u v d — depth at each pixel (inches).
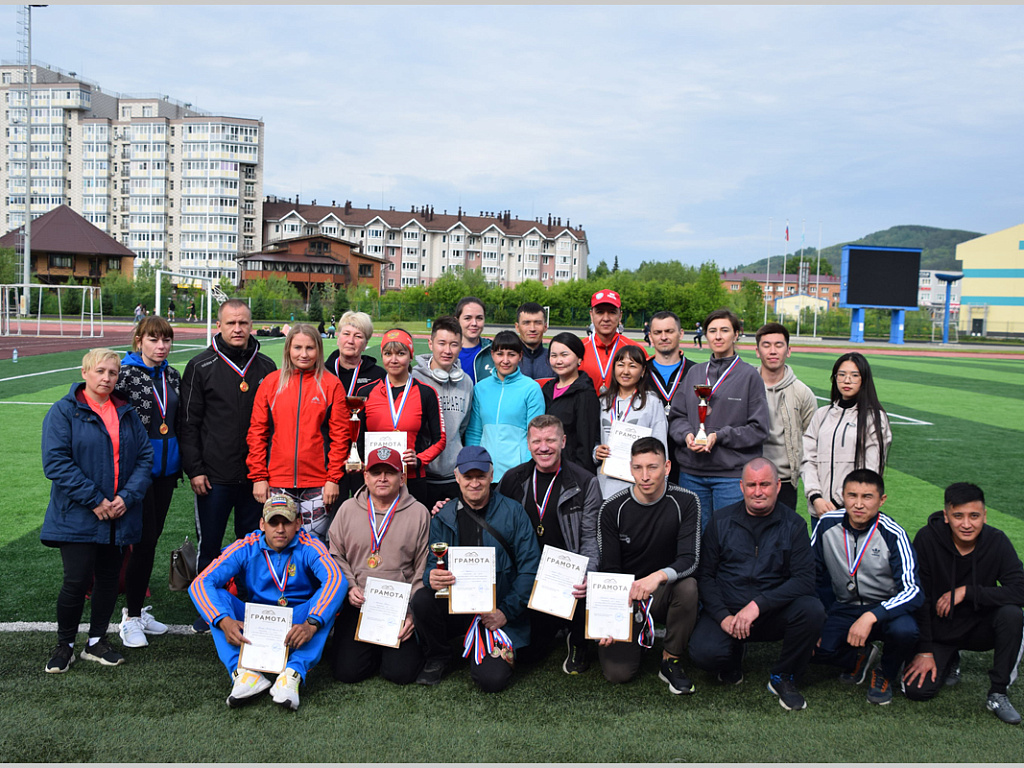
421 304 2527.1
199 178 3570.4
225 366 183.8
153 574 217.8
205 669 157.5
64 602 152.1
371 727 136.9
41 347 1009.5
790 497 195.9
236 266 3627.0
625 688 155.9
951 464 390.9
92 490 150.4
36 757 123.9
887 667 154.9
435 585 153.3
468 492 161.3
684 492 163.5
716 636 155.9
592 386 195.6
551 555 160.2
